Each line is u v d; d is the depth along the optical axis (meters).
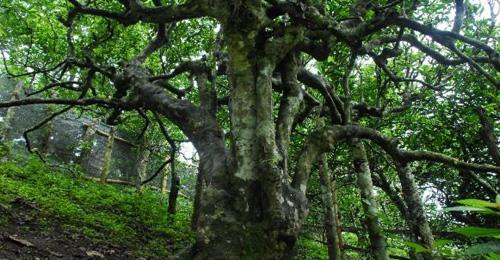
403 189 7.39
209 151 4.88
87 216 9.45
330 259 6.84
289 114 4.93
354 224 12.06
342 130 5.34
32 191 10.19
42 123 8.96
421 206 7.07
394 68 8.17
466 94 8.52
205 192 4.26
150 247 8.64
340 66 7.59
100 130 19.52
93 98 7.00
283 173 4.33
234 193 4.14
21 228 7.27
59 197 10.81
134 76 6.97
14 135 16.53
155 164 21.34
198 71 6.40
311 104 6.94
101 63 10.55
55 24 11.03
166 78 6.99
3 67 16.20
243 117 4.42
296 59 5.48
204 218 4.07
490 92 8.23
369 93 9.09
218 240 3.91
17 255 5.78
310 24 4.69
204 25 10.51
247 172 4.16
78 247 7.08
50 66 12.05
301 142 9.67
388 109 8.23
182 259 3.99
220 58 6.65
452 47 5.27
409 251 6.28
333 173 10.09
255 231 3.92
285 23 5.02
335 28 4.72
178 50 10.67
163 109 5.96
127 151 20.34
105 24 10.10
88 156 18.12
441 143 9.52
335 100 6.86
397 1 4.98
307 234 13.16
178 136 16.67
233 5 4.65
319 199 11.91
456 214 9.23
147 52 7.84
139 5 5.40
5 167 12.36
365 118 9.79
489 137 8.15
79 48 10.92
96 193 12.87
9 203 8.60
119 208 11.83
